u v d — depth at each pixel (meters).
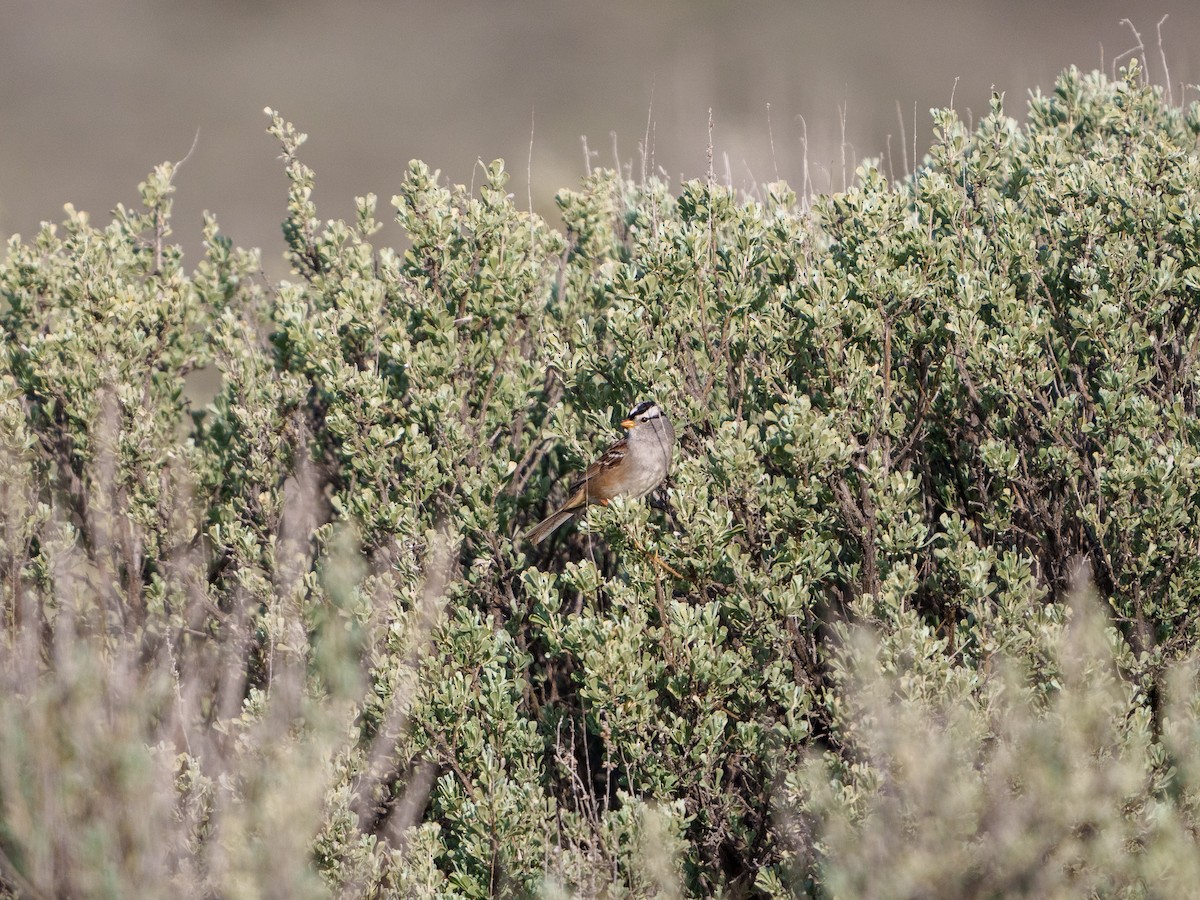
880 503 9.96
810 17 48.88
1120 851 7.59
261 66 50.16
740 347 11.68
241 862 8.12
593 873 8.78
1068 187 11.82
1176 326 11.38
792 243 12.20
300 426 12.84
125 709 8.48
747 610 9.75
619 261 13.20
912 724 7.99
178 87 48.44
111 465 12.12
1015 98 18.56
